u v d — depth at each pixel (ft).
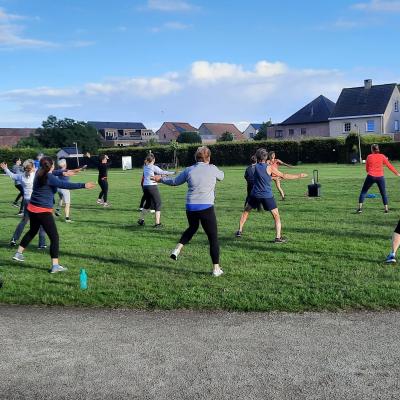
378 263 25.53
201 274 24.52
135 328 17.70
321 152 162.30
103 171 56.80
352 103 232.53
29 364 14.89
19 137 375.86
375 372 13.78
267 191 31.96
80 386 13.44
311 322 17.80
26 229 41.55
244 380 13.48
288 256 27.71
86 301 20.83
